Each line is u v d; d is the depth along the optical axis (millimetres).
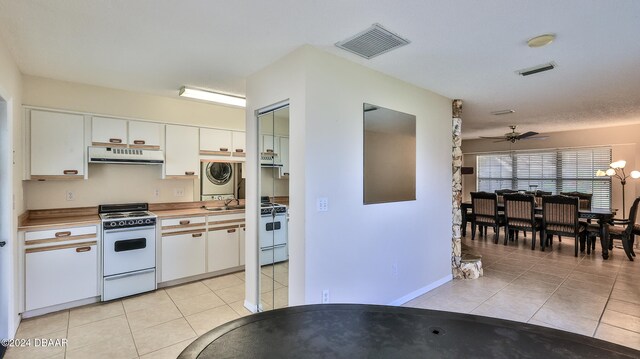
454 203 3936
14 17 1913
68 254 2932
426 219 3475
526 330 1215
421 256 3398
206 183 4367
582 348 1086
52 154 3076
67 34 2150
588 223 5293
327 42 2262
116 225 3176
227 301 3189
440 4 1766
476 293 3416
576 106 4332
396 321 1301
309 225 2307
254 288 2900
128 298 3246
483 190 8375
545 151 7199
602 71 2861
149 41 2264
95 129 3324
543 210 5312
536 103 4160
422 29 2066
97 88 3371
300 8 1813
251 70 2838
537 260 4754
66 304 2967
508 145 7840
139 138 3594
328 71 2434
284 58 2506
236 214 4098
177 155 3855
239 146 4375
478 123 5828
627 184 6012
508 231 5773
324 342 1141
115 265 3182
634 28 2035
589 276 3988
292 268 2416
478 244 5863
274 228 2678
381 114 2900
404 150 3168
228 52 2441
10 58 2453
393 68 2797
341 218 2533
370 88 2789
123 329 2600
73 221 3039
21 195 2877
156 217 3455
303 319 1320
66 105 3195
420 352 1072
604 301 3191
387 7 1800
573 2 1738
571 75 2986
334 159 2473
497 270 4258
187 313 2910
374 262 2830
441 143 3717
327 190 2424
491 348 1094
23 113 2936
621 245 5691
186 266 3686
